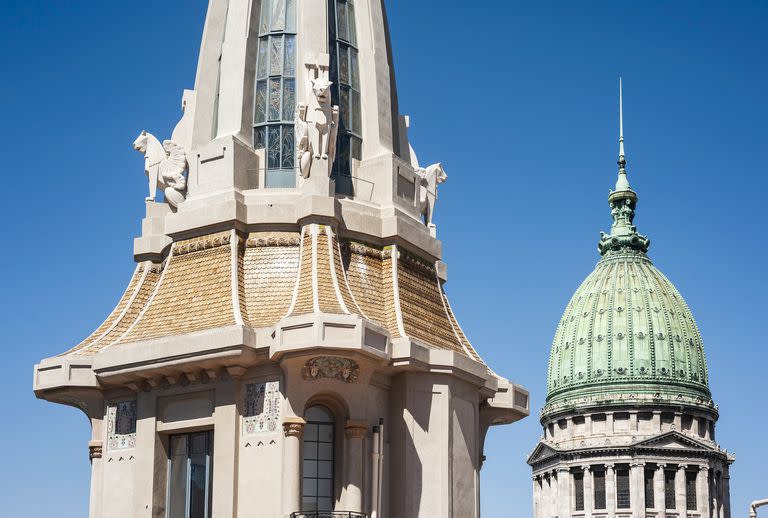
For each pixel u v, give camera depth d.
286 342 50.84
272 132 59.41
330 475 53.22
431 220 62.97
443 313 60.75
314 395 52.38
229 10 61.12
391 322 56.34
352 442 53.00
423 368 54.91
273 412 52.31
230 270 55.91
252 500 51.97
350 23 62.34
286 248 56.69
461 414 56.78
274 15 60.94
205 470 54.38
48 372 57.00
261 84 60.12
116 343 56.19
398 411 55.03
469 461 56.78
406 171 60.72
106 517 56.03
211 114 60.62
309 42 59.59
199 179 58.50
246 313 54.78
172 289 57.22
